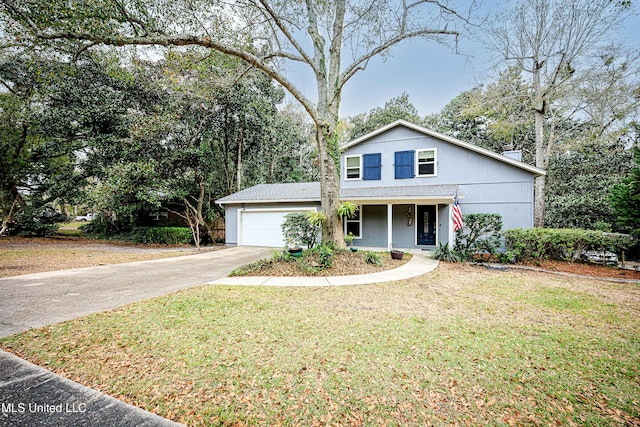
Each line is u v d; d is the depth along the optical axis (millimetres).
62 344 3584
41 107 16578
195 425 2250
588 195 14648
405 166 13672
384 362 3207
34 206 18422
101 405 2471
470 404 2543
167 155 16406
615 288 6746
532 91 14320
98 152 17469
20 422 2240
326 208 9625
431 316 4684
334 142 9695
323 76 9641
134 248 15672
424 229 13789
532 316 4781
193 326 4172
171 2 7387
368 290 6266
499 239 10680
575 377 2988
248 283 6863
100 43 6996
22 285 6711
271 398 2576
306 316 4609
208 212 18781
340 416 2363
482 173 12406
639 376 3027
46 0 5934
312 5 9484
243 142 20656
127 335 3850
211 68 10391
